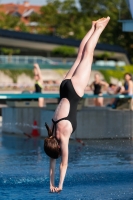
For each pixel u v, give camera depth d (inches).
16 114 1067.3
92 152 824.9
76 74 496.7
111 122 956.0
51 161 490.3
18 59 3540.8
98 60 4074.8
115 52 4030.5
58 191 484.4
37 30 5634.8
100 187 610.5
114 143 909.8
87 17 5354.3
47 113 989.2
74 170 686.5
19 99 1076.5
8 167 710.5
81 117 949.2
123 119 958.4
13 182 632.4
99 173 673.0
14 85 2620.6
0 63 3181.6
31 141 958.4
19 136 1033.5
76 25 5324.8
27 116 1045.8
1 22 5295.3
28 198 560.4
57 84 2429.9
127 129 960.3
